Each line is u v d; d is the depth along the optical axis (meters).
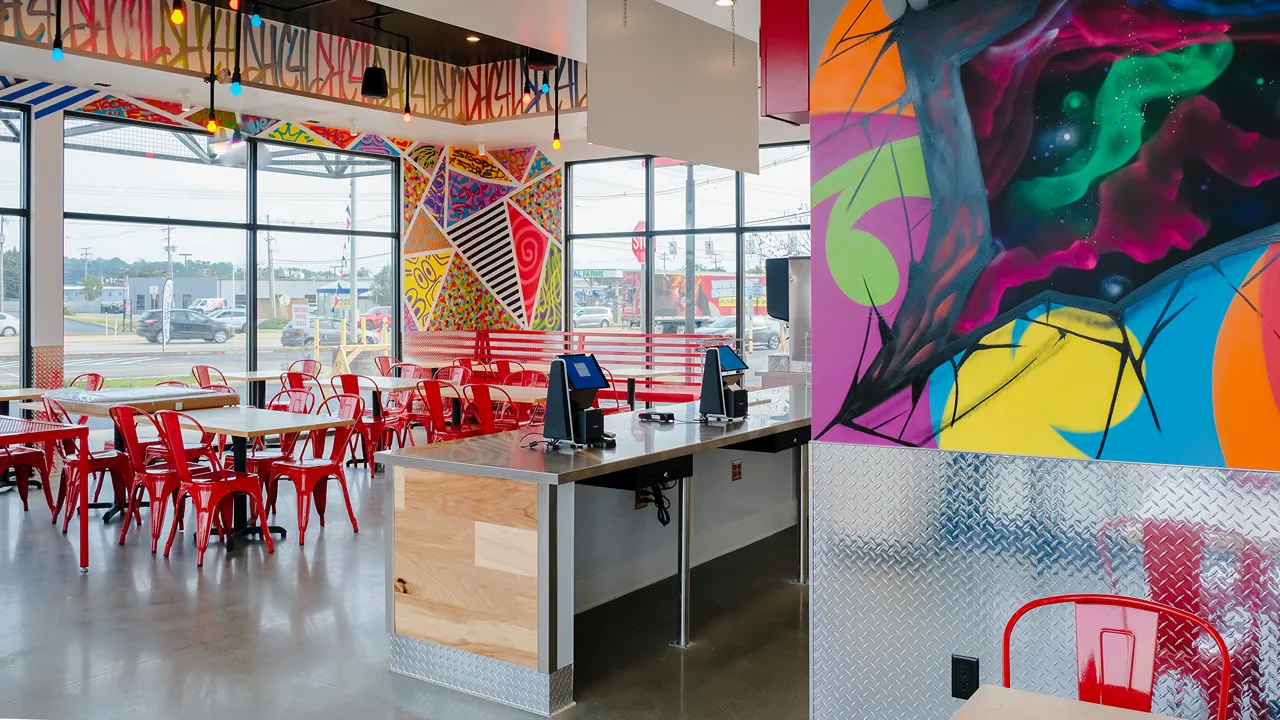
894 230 2.64
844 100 2.69
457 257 12.26
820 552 2.79
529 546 3.42
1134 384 2.35
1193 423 2.29
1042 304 2.46
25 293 8.82
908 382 2.64
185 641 4.14
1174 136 2.28
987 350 2.53
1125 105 2.33
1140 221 2.33
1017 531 2.51
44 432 4.99
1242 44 2.20
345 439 6.21
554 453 3.81
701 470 5.55
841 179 2.71
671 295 11.95
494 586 3.52
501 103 10.62
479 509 3.55
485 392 7.47
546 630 3.39
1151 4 2.29
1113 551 2.39
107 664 3.86
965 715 1.73
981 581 2.57
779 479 6.41
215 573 5.22
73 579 5.07
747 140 5.04
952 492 2.59
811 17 2.73
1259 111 2.19
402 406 9.59
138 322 9.66
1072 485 2.44
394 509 3.79
